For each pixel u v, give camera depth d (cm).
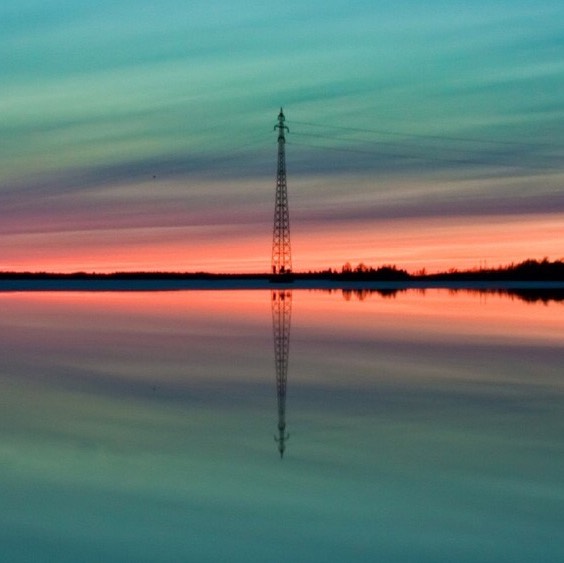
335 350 2680
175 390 1927
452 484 1162
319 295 6912
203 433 1470
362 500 1095
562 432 1470
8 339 3055
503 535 974
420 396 1833
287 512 1052
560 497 1103
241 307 5053
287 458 1296
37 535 981
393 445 1376
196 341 2964
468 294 7106
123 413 1656
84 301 5950
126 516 1041
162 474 1216
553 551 927
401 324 3684
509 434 1453
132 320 3972
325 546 947
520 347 2747
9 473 1223
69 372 2212
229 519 1027
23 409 1698
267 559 908
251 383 2023
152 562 904
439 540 961
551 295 6894
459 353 2592
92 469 1243
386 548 936
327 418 1598
